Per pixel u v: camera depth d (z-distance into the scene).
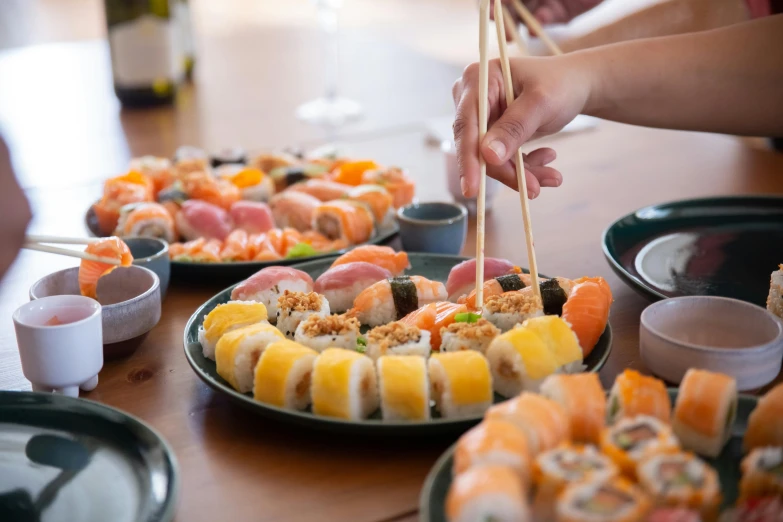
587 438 0.60
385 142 1.25
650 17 1.19
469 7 2.44
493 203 1.04
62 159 1.21
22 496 0.62
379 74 1.65
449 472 0.59
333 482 0.63
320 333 0.71
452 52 1.89
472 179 0.74
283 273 0.79
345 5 2.47
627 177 1.10
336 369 0.64
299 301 0.75
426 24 2.21
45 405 0.66
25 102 1.46
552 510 0.56
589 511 0.52
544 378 0.66
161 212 0.93
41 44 1.92
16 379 0.74
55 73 1.64
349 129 1.34
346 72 1.68
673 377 0.68
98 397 0.71
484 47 0.73
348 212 0.92
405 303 0.77
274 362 0.66
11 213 0.61
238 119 1.40
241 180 1.03
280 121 1.38
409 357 0.65
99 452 0.64
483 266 0.78
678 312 0.71
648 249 0.88
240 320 0.72
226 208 0.98
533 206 1.03
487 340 0.69
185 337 0.74
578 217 1.00
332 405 0.65
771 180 1.08
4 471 0.63
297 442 0.67
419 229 0.89
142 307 0.74
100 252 0.73
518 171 0.75
